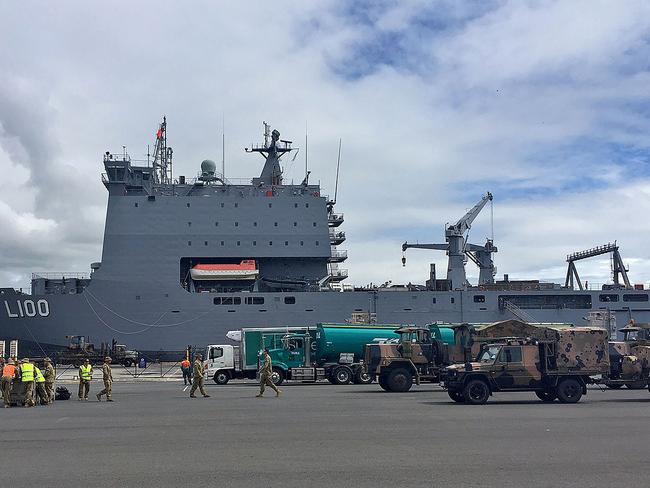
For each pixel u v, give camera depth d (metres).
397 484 9.81
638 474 10.53
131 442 14.08
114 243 50.19
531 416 18.56
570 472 10.67
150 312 49.59
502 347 23.20
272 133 58.00
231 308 49.78
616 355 25.67
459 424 16.72
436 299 52.78
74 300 49.22
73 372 47.28
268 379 26.80
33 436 15.27
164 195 52.06
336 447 13.14
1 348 41.28
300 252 52.59
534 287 55.94
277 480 10.12
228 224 51.91
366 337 37.03
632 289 55.69
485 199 60.41
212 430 15.91
